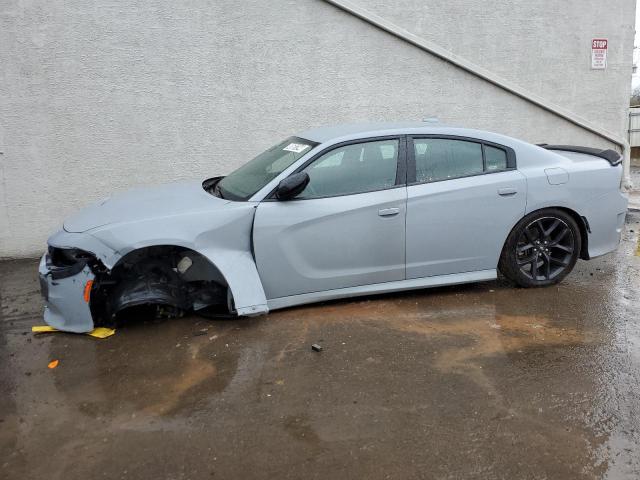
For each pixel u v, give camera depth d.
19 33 6.35
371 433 3.02
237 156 7.21
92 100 6.66
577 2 8.03
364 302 4.82
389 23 7.31
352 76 7.40
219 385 3.55
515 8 7.90
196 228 4.20
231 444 2.97
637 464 2.76
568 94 8.29
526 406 3.25
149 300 4.23
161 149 6.96
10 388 3.63
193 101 6.96
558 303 4.77
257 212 4.29
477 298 4.89
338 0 7.12
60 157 6.68
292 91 7.25
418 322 4.40
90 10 6.48
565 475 2.68
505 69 8.03
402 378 3.57
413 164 4.64
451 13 7.76
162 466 2.81
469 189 4.66
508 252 4.92
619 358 3.80
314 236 4.39
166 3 6.69
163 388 3.55
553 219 4.97
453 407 3.24
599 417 3.13
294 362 3.81
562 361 3.76
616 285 5.21
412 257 4.65
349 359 3.83
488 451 2.86
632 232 7.14
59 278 4.20
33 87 6.48
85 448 2.98
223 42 6.93
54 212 6.77
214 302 4.49
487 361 3.77
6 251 6.72
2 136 6.50
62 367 3.88
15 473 2.79
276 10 7.03
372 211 4.46
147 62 6.74
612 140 8.52
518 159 4.89
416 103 7.68
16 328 4.59
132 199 4.72
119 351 4.06
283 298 4.46
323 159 4.49
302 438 3.00
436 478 2.68
